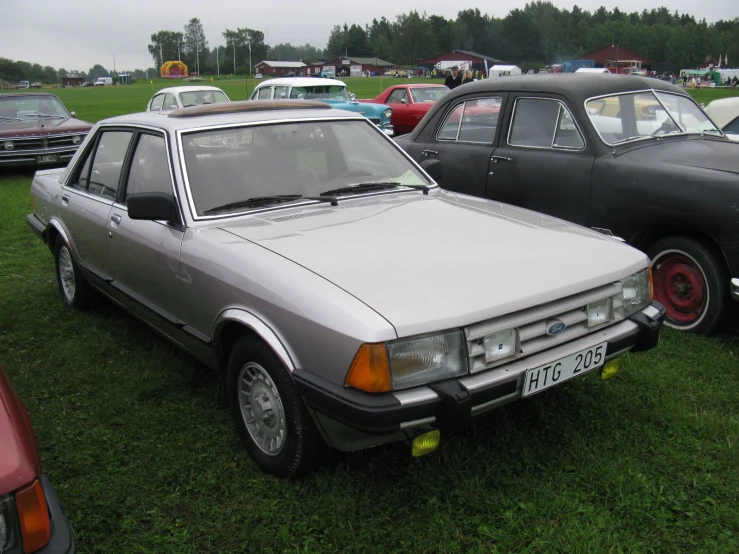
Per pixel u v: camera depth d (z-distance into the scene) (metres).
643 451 3.16
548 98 5.38
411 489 2.91
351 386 2.45
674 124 5.41
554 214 5.30
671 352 4.28
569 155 5.16
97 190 4.46
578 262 2.97
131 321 5.01
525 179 5.46
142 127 3.99
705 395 3.70
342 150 4.02
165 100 17.95
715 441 3.26
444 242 3.07
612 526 2.65
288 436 2.84
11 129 12.69
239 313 2.92
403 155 4.26
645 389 3.79
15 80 146.00
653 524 2.67
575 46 126.31
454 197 3.95
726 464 3.06
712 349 4.30
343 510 2.77
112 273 4.24
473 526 2.69
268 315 2.76
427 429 2.54
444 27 133.88
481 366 2.57
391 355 2.39
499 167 5.66
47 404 3.78
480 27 135.75
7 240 7.63
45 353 4.47
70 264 5.14
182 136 3.57
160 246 3.47
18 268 6.53
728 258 4.22
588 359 2.86
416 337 2.44
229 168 3.57
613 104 5.27
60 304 5.41
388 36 159.25
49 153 12.91
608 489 2.88
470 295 2.59
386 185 3.90
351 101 16.84
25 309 5.29
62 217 4.89
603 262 3.03
